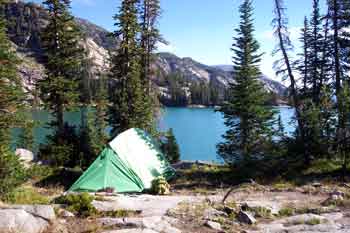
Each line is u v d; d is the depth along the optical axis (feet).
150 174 66.44
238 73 76.89
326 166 75.41
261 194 52.34
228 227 33.45
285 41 84.79
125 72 94.27
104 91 126.31
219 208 39.86
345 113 69.72
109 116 97.66
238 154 76.07
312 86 96.02
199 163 93.66
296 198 48.29
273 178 70.90
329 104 75.66
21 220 29.30
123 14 92.68
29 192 48.21
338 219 35.63
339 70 86.89
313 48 95.86
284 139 81.05
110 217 35.01
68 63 89.35
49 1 89.51
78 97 94.63
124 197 46.57
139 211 37.29
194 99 494.18
